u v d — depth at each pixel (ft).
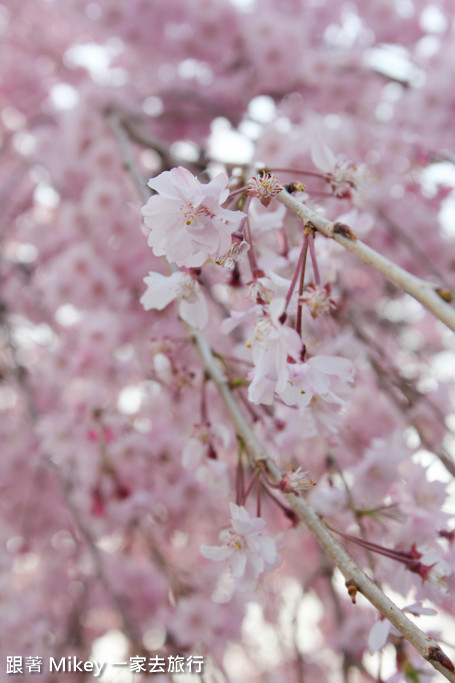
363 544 0.99
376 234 2.39
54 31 3.15
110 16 2.67
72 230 2.43
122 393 2.15
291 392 0.88
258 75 2.75
